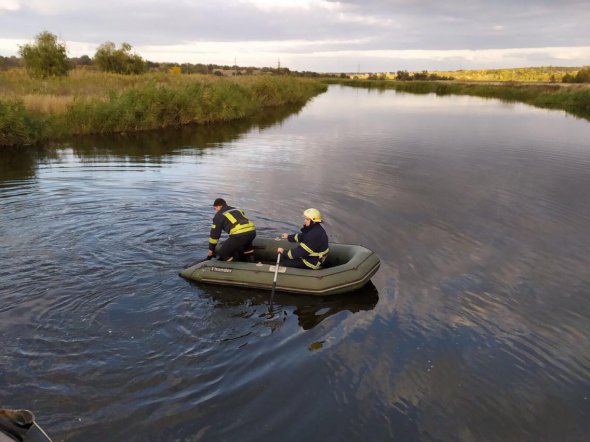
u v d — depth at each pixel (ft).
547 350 15.84
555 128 74.18
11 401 12.39
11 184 33.63
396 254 23.11
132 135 60.34
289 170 41.06
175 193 32.22
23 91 74.02
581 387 14.11
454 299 18.94
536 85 177.06
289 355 14.94
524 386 14.06
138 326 16.11
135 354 14.57
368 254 20.76
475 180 38.40
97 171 38.73
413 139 61.11
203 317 16.99
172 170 39.88
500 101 143.84
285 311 17.80
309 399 13.02
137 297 18.04
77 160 43.37
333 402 12.96
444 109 110.11
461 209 30.40
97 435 11.46
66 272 19.67
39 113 57.36
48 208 27.94
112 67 121.90
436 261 22.43
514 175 40.37
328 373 14.12
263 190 33.88
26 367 13.71
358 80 309.83
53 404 12.35
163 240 23.50
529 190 35.42
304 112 98.68
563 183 37.60
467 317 17.66
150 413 12.23
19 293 17.81
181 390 13.12
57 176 36.47
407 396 13.37
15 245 22.20
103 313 16.78
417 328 16.83
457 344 15.94
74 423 11.77
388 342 15.92
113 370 13.78
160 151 49.44
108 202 29.50
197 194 32.17
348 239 24.77
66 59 102.83
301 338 15.97
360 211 29.48
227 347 15.23
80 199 30.04
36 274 19.36
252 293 19.11
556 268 22.00
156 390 13.07
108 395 12.79
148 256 21.61
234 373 13.94
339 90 215.10
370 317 17.51
